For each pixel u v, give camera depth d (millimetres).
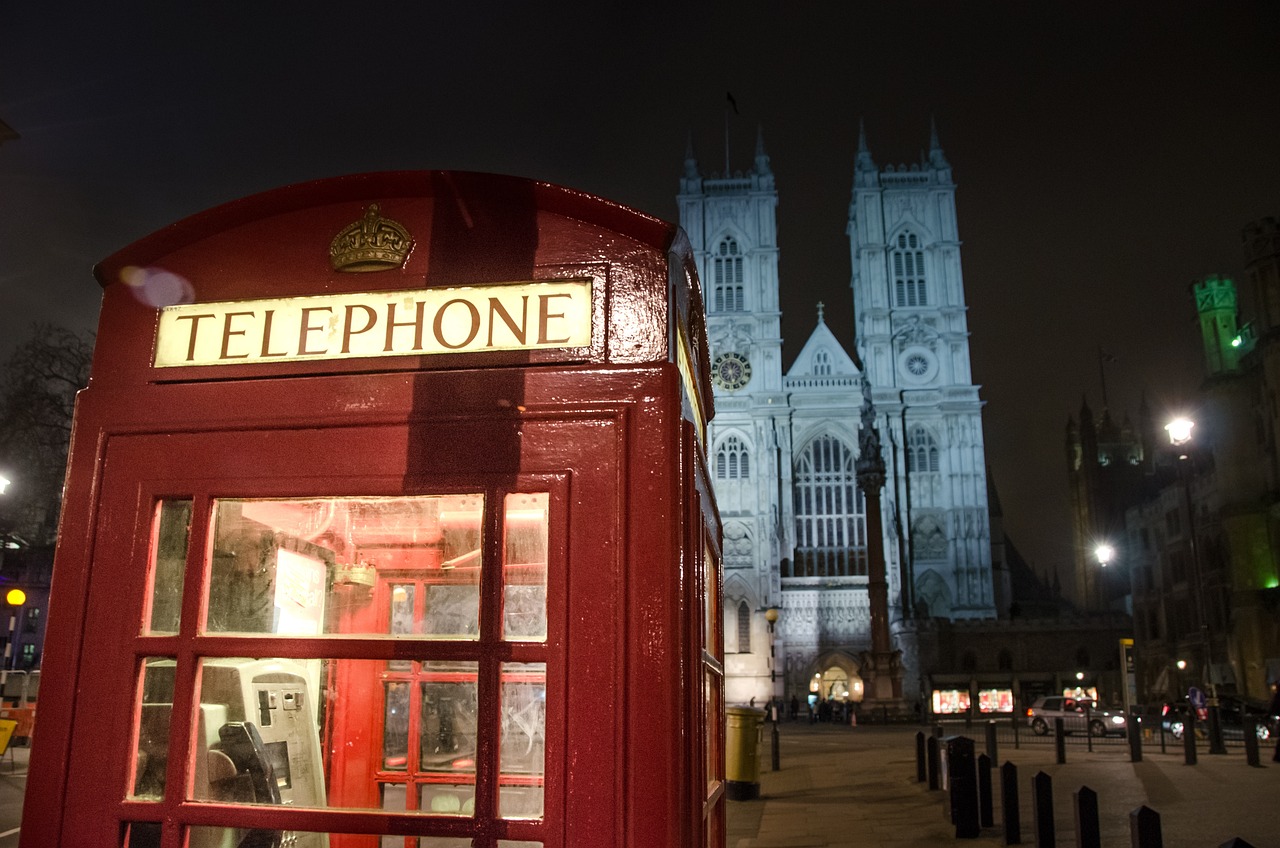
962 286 84375
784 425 81250
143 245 3021
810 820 12320
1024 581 102938
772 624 38594
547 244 2828
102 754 2662
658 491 2576
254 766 2891
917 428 81438
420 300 2838
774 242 86625
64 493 2879
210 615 2828
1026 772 18000
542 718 2725
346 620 3531
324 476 2729
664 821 2361
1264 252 48031
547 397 2691
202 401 2867
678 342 2955
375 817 2477
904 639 67188
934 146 87938
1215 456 51969
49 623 2775
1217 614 51938
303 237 2947
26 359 30719
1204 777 16562
